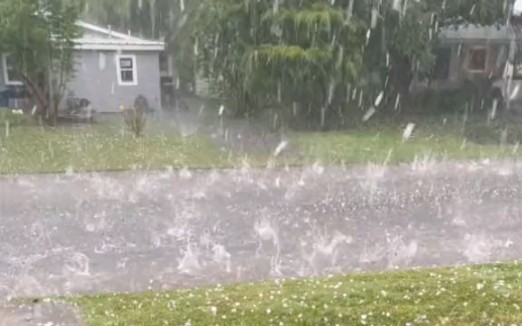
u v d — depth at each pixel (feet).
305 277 14.05
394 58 48.42
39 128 40.68
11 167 28.19
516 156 33.37
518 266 14.65
